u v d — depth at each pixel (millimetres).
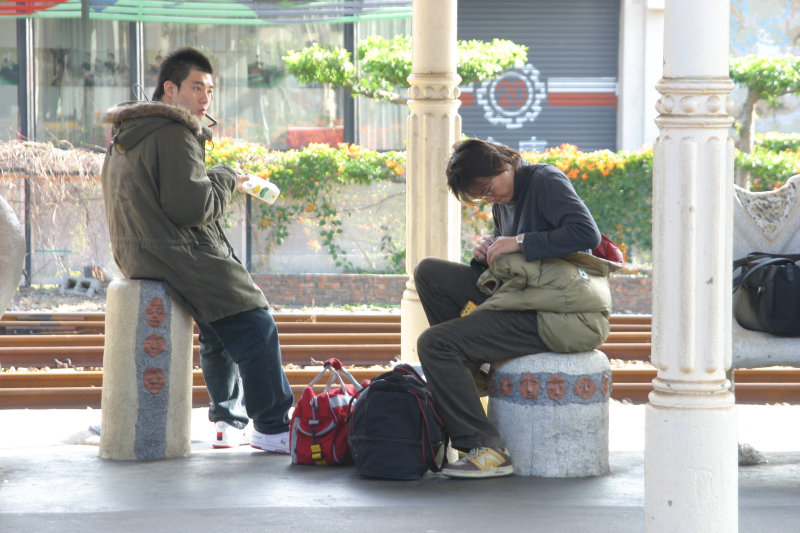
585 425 12453
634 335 24953
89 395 19531
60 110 43281
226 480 12250
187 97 13391
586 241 12000
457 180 12484
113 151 13273
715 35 8172
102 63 43250
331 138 44219
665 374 8453
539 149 50875
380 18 42500
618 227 36656
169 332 13352
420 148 16891
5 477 12484
